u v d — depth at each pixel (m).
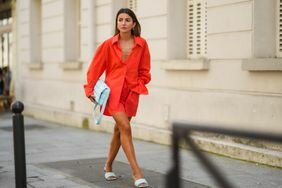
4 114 16.86
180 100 9.10
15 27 18.05
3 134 11.55
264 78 7.25
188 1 9.21
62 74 13.98
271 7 7.28
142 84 6.08
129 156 5.86
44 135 11.14
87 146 9.38
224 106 8.04
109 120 11.28
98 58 5.98
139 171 5.86
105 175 6.35
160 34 9.59
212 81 8.30
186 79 8.93
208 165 2.38
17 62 17.58
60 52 14.09
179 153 2.45
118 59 5.92
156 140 9.47
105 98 5.85
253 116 7.47
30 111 15.83
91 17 12.04
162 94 9.62
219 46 8.13
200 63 8.36
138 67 6.08
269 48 7.30
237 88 7.76
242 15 7.63
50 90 14.87
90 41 12.08
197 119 8.66
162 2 9.48
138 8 10.34
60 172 6.88
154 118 9.88
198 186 5.87
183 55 9.32
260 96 7.33
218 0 8.12
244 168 6.89
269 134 2.07
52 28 14.61
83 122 12.38
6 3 19.25
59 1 14.05
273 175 6.44
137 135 10.05
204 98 8.50
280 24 7.22
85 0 12.55
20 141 4.87
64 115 13.39
